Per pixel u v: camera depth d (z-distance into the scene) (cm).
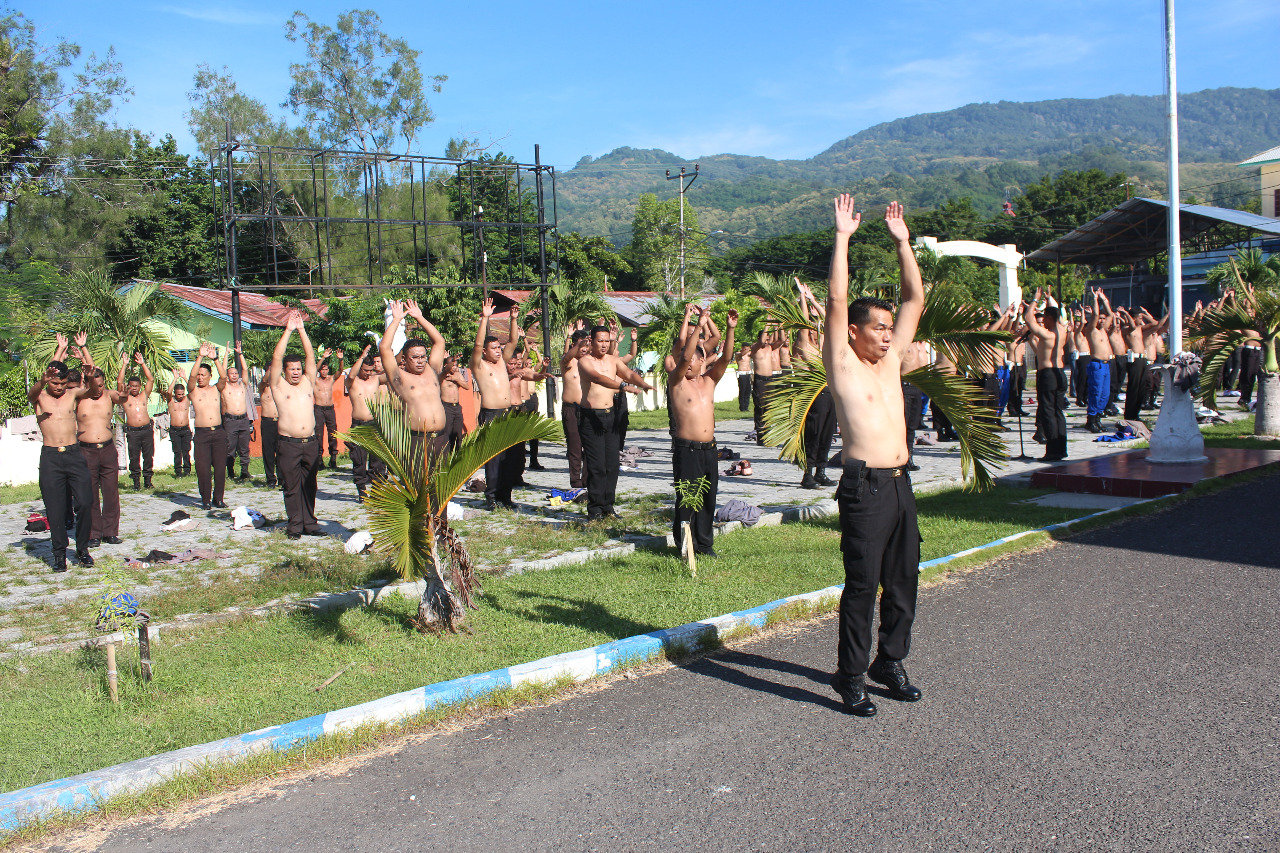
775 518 955
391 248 3534
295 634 613
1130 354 1806
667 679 523
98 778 402
